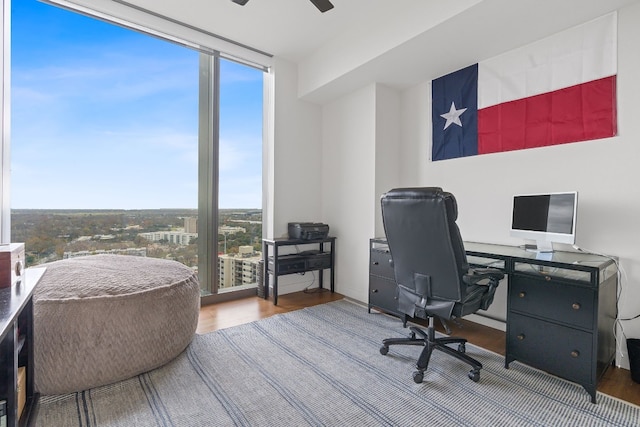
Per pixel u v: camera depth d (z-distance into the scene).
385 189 3.47
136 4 2.68
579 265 1.75
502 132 2.70
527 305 1.97
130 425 1.50
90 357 1.72
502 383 1.88
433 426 1.50
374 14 2.79
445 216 1.75
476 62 2.89
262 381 1.88
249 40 3.30
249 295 3.68
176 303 2.07
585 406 1.66
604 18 2.13
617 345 2.09
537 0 1.97
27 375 1.55
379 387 1.83
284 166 3.76
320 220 4.08
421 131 3.39
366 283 3.49
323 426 1.50
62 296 1.76
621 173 2.08
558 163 2.38
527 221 2.36
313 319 2.93
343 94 3.73
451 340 2.19
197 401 1.68
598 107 2.17
